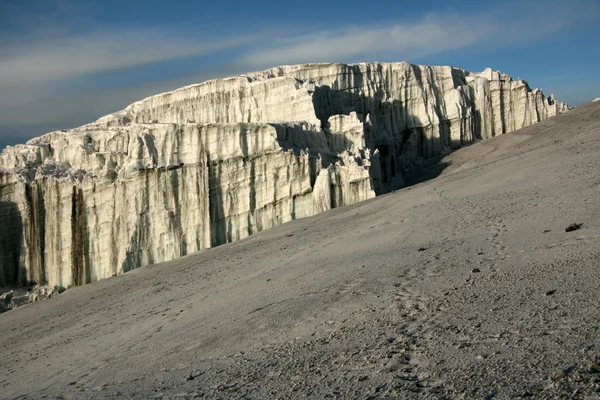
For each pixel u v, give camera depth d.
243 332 18.34
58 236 65.88
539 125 77.44
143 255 60.44
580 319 11.65
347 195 57.88
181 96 82.06
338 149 66.62
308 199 58.34
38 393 18.27
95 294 44.59
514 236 22.20
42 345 29.00
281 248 38.03
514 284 15.61
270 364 14.38
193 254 54.34
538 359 10.35
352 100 79.06
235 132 59.81
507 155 58.03
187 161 60.78
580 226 20.48
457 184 42.69
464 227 26.95
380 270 21.94
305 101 69.75
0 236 67.88
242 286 27.20
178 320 24.03
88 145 71.75
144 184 60.84
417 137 82.81
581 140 45.00
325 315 17.67
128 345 21.98
